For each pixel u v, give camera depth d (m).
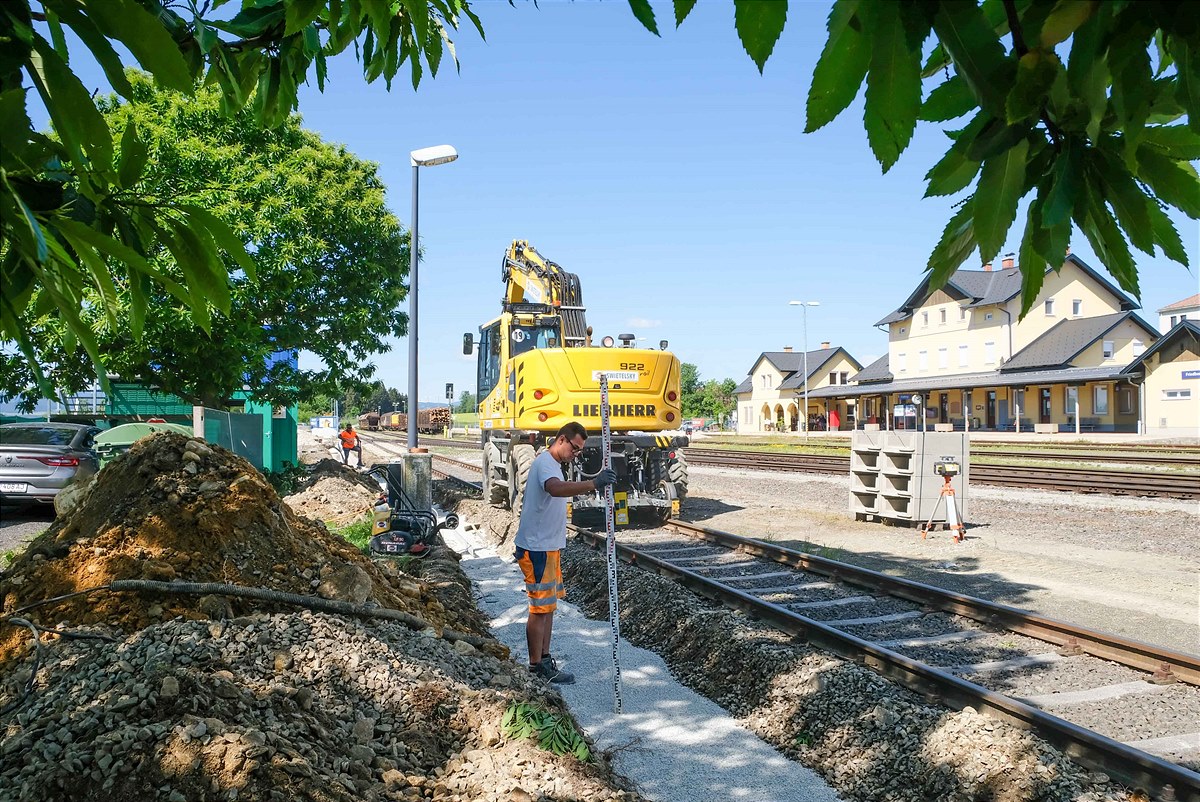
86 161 1.45
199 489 5.60
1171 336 39.31
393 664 4.75
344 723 4.18
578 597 9.66
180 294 1.52
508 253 16.98
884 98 1.18
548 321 15.35
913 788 4.50
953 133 1.37
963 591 8.89
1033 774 4.24
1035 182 1.34
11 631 4.58
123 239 1.56
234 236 1.64
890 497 13.91
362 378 19.78
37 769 3.21
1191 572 9.73
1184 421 39.00
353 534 12.33
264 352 16.33
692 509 16.59
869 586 8.99
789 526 14.01
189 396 16.08
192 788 3.12
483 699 4.66
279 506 6.13
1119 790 4.20
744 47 1.12
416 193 16.09
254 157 16.31
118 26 1.34
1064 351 48.31
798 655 6.17
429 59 2.63
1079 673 6.14
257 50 2.70
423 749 4.21
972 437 45.69
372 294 18.77
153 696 3.56
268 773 3.21
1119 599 8.44
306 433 57.47
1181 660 5.92
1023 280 1.39
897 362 62.81
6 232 1.25
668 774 4.84
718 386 99.00
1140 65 1.20
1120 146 1.28
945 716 4.90
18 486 13.45
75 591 4.87
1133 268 1.32
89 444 14.87
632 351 14.09
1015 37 1.26
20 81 1.35
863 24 1.16
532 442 14.23
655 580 8.81
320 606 5.32
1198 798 3.97
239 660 4.30
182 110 15.44
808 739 5.29
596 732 5.46
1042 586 9.09
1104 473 18.70
